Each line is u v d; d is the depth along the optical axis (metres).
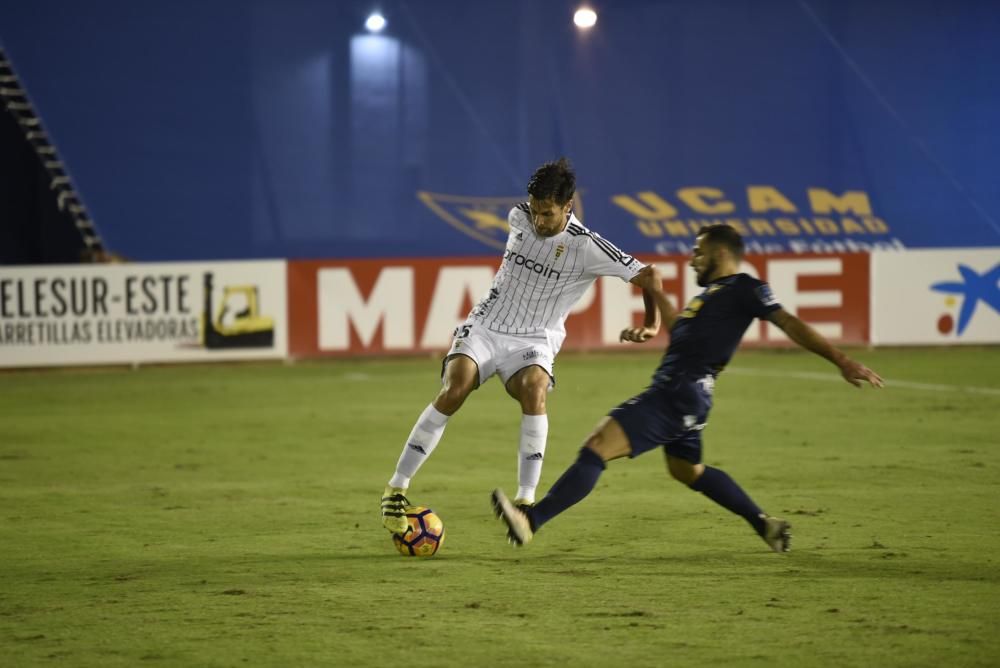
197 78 86.25
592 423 47.72
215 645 19.06
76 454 41.09
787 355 72.38
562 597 21.80
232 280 68.00
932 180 90.94
